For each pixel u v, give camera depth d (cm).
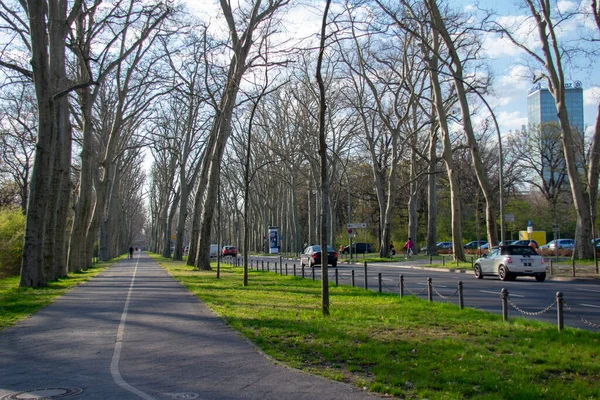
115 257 8519
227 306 1535
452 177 3631
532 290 1977
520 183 6612
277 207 8475
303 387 678
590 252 3234
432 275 2997
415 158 5444
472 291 1955
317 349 902
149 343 1002
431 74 3603
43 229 2289
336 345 923
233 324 1188
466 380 683
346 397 632
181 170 5469
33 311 1499
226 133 3275
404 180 7219
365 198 7775
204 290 2073
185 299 1759
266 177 7625
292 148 5447
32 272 2266
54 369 808
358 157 6831
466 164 6294
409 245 5200
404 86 4447
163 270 3803
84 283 2523
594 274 2561
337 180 6756
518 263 2455
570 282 2409
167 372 774
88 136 3431
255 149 6512
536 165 6144
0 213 3900
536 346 879
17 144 5294
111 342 1020
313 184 6506
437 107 3609
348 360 821
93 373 778
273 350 908
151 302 1686
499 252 2564
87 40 2595
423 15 3094
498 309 1432
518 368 738
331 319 1218
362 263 4634
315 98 4666
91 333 1126
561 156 5812
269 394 649
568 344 882
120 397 648
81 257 3959
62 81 2436
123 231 10600
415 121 5022
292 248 7269
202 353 898
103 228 6281
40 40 2105
